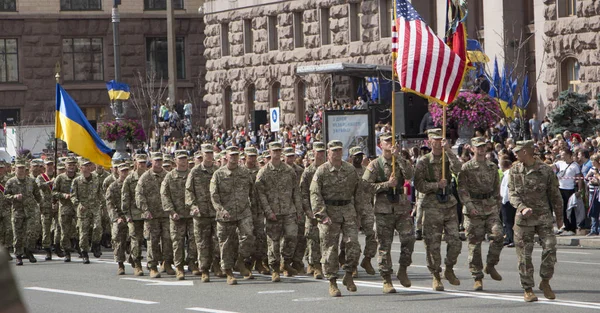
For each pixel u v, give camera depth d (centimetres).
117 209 5409
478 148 4028
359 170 4634
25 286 4719
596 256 5547
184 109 15438
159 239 5122
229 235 4597
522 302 3681
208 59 17150
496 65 10538
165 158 5988
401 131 8850
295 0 15050
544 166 3684
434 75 4400
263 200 4644
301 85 15125
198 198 4750
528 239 3697
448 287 4206
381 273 4044
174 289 4447
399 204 4012
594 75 10719
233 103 16512
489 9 11712
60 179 6225
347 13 14100
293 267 4994
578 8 10800
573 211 6719
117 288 4550
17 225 6112
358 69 10881
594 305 3572
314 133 11131
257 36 15938
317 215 3988
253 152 5028
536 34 11406
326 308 3641
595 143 7819
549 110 11212
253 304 3816
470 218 4050
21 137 13988
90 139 6825
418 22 4462
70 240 6272
